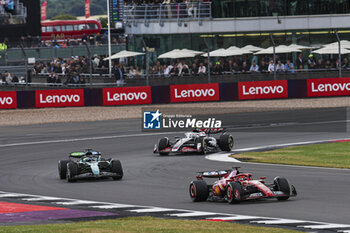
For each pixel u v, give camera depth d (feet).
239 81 537.65
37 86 546.67
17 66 599.57
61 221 152.25
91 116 495.82
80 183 232.12
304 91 521.24
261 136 383.04
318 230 130.72
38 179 247.91
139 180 233.55
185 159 291.79
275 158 285.43
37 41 652.89
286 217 148.15
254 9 643.86
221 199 175.94
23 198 199.00
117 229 132.67
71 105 515.91
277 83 522.47
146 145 357.82
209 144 311.06
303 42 644.27
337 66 550.77
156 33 650.02
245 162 274.16
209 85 518.37
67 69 574.56
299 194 185.16
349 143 340.80
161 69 560.20
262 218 147.54
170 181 227.40
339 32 641.81
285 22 642.22
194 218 151.74
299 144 342.03
